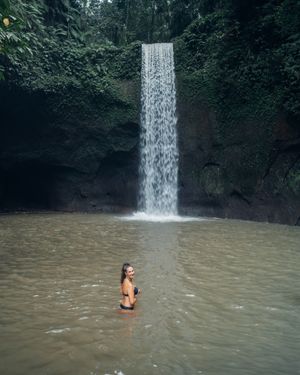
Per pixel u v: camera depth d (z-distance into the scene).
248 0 20.64
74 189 24.91
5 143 24.27
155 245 12.20
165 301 6.86
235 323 5.86
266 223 18.09
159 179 23.22
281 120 18.48
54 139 24.47
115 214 22.78
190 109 22.19
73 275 8.60
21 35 14.14
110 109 24.08
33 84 22.89
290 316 6.17
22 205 25.55
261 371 4.42
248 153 19.69
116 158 24.38
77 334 5.42
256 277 8.49
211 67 21.58
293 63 18.02
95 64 24.92
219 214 20.73
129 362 4.62
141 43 24.66
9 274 8.68
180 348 4.99
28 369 4.45
